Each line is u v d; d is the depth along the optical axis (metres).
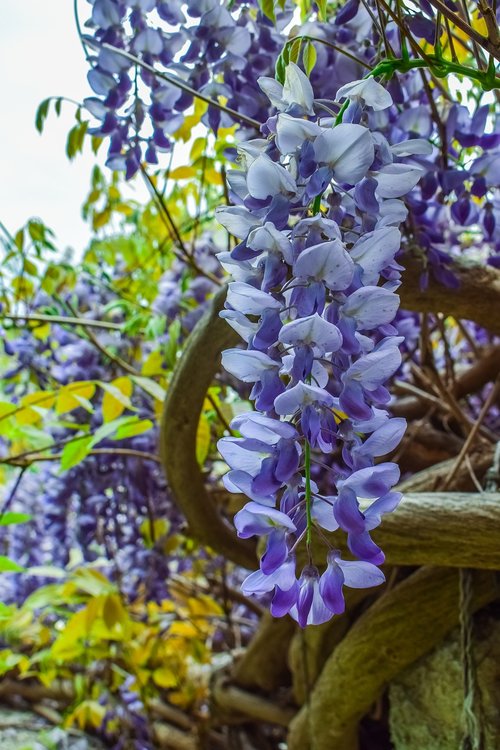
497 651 0.67
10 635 1.16
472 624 0.67
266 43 0.63
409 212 0.62
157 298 0.96
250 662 1.00
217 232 1.12
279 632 0.96
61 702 1.33
